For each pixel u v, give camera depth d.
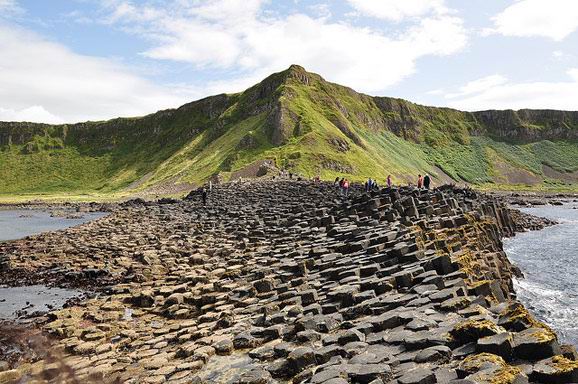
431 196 37.16
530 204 114.56
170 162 186.00
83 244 35.28
